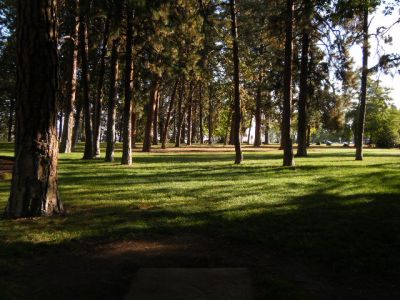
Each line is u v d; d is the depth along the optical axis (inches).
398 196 459.8
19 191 357.4
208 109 2733.8
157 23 855.1
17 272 240.5
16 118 356.2
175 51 942.4
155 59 964.6
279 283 219.3
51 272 241.4
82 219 354.3
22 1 342.3
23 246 282.0
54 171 369.1
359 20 833.5
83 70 1094.4
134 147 1840.6
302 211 384.5
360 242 289.0
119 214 375.2
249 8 916.6
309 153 1465.3
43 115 354.9
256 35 983.6
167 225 336.2
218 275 232.2
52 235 307.0
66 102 1332.4
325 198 452.1
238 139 938.1
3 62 1536.7
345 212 379.6
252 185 552.7
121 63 1019.3
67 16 1200.8
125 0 807.7
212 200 442.9
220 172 725.3
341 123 1274.6
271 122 2497.5
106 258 264.4
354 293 213.0
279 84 1248.2
